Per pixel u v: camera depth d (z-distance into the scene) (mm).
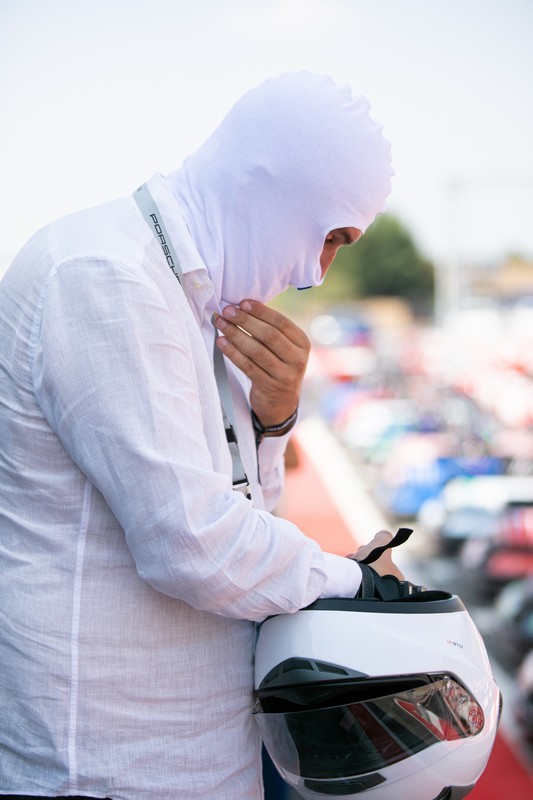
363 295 53594
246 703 1380
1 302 1354
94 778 1255
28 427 1298
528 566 7008
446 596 1445
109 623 1279
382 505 8844
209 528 1208
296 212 1442
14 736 1287
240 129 1442
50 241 1326
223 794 1336
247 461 1608
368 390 15961
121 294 1246
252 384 1656
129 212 1357
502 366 13453
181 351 1290
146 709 1291
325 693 1292
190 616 1319
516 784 3674
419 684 1309
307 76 1476
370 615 1326
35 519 1306
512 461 9094
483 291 26016
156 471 1201
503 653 5719
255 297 1533
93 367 1227
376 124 1496
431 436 9734
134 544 1224
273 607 1286
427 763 1321
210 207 1440
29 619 1274
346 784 1334
